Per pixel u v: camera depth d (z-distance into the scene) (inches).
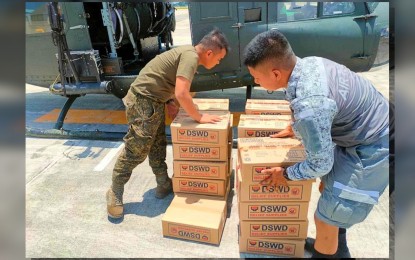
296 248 80.9
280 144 80.8
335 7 142.9
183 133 90.0
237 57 148.8
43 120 182.1
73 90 153.9
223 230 93.0
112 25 155.3
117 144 150.8
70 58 148.3
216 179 93.7
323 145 57.3
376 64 150.7
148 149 95.1
